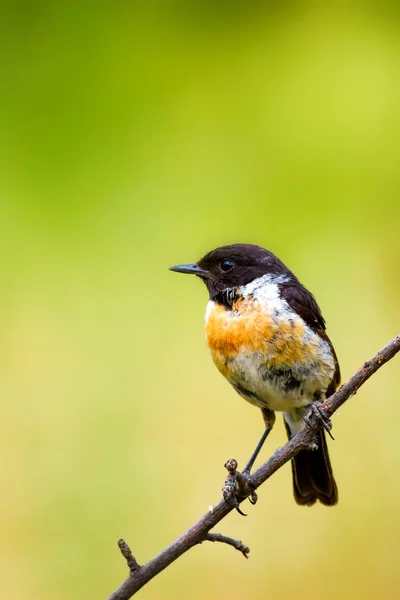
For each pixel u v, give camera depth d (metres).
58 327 12.04
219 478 11.17
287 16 13.87
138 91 13.33
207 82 13.43
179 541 6.30
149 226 12.63
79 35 13.41
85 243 12.47
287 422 8.45
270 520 11.19
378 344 12.05
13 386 11.69
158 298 12.28
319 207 12.82
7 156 12.72
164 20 13.65
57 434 11.40
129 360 11.90
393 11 13.95
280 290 7.94
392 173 13.00
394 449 11.30
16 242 12.38
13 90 13.04
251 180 12.98
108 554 10.68
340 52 13.71
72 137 12.91
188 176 12.95
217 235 12.65
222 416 11.61
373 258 12.55
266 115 13.34
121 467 11.23
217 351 8.01
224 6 13.80
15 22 13.28
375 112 13.30
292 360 7.73
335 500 8.27
